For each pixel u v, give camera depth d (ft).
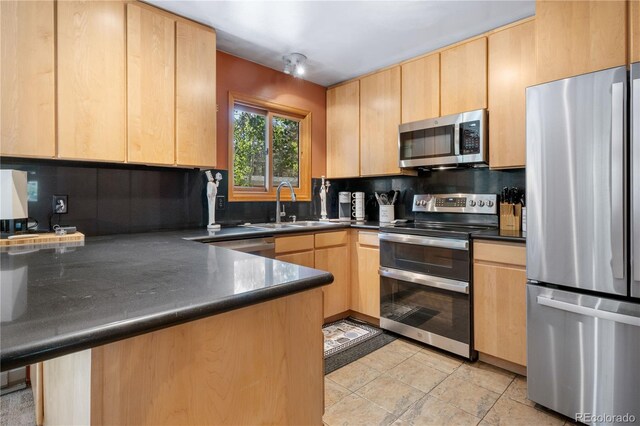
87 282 2.91
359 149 10.59
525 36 7.18
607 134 4.90
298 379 3.18
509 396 6.04
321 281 3.15
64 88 5.75
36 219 6.15
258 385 2.88
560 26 5.47
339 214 11.53
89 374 2.12
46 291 2.63
